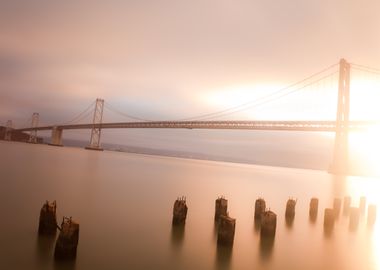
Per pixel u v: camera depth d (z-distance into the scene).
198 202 20.12
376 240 13.59
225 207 14.30
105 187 23.31
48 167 35.75
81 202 16.88
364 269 10.29
